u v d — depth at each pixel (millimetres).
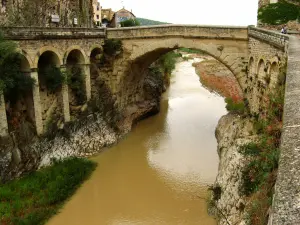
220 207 19953
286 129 8141
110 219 22641
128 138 37969
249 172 17328
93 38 34250
